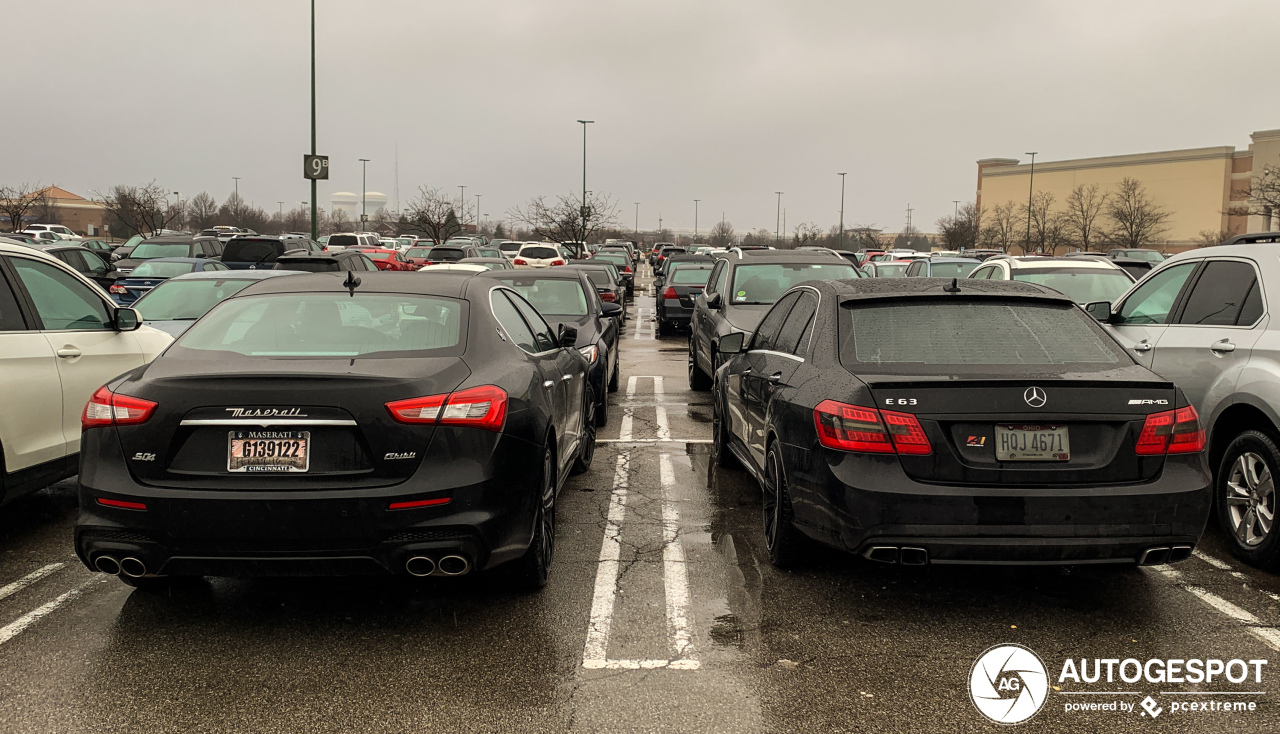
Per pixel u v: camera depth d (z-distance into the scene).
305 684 3.44
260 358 3.91
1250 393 4.79
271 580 4.57
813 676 3.53
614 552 5.04
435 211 50.94
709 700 3.34
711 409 10.01
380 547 3.62
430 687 3.42
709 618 4.10
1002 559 3.76
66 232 55.16
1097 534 3.72
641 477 6.82
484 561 3.80
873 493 3.78
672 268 20.22
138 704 3.28
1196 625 4.04
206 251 24.28
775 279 10.38
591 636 3.90
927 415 3.79
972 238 76.12
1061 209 103.00
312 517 3.56
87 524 3.64
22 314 5.28
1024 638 3.90
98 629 3.95
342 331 4.19
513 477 3.92
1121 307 6.41
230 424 3.61
